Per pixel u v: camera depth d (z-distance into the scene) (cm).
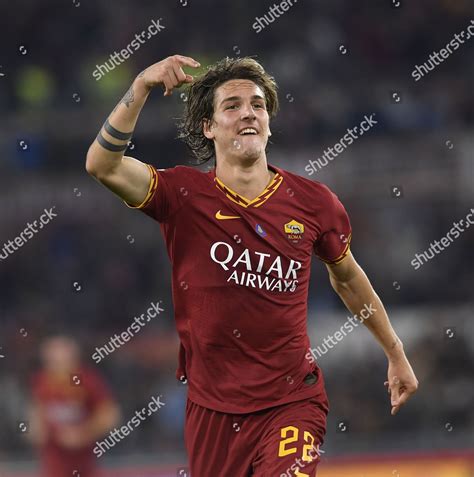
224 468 1486
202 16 5994
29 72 5734
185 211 1458
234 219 1452
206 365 1480
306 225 1483
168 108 4891
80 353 4209
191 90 1568
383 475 3175
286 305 1465
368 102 5328
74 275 5100
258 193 1480
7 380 4044
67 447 3028
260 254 1445
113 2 6006
